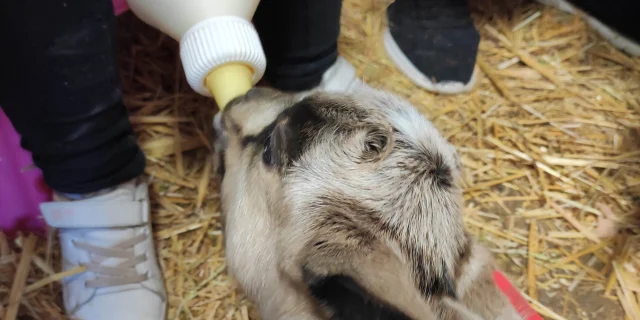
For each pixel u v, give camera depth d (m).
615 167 0.74
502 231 0.70
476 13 0.87
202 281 0.64
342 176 0.41
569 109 0.79
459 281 0.43
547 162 0.74
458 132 0.76
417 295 0.38
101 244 0.60
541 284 0.67
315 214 0.41
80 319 0.59
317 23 0.64
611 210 0.71
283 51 0.65
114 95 0.55
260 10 0.62
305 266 0.40
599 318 0.65
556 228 0.70
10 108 0.52
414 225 0.41
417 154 0.43
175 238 0.66
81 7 0.48
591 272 0.67
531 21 0.87
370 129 0.42
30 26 0.46
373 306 0.36
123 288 0.60
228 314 0.63
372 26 0.83
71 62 0.50
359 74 0.79
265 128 0.45
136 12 0.51
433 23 0.79
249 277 0.45
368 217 0.41
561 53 0.85
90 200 0.59
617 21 0.85
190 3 0.46
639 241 0.69
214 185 0.69
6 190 0.61
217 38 0.46
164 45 0.76
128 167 0.60
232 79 0.46
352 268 0.38
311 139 0.42
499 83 0.80
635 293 0.66
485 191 0.72
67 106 0.52
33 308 0.60
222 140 0.49
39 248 0.63
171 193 0.68
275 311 0.43
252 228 0.44
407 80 0.79
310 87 0.68
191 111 0.72
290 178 0.42
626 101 0.81
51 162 0.56
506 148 0.75
